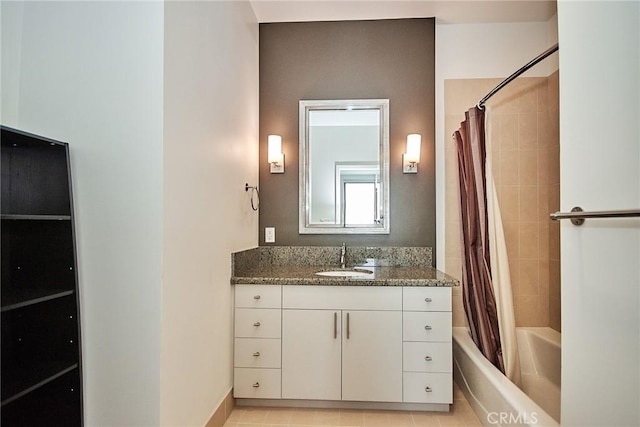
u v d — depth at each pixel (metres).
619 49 1.04
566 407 1.26
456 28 2.88
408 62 2.85
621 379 1.04
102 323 1.42
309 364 2.17
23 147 1.40
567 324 1.26
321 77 2.88
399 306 2.14
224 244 2.08
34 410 1.39
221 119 2.03
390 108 2.85
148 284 1.40
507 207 2.85
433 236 2.81
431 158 2.82
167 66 1.44
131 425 1.40
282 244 2.87
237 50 2.32
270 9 2.71
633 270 1.00
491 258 2.11
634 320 1.00
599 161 1.12
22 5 1.48
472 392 2.20
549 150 2.81
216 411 1.94
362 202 2.85
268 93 2.90
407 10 2.73
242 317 2.20
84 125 1.44
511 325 2.06
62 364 1.37
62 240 1.39
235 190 2.28
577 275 1.22
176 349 1.51
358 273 2.54
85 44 1.45
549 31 2.83
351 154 2.86
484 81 2.86
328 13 2.77
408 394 2.13
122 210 1.41
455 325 2.82
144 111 1.42
